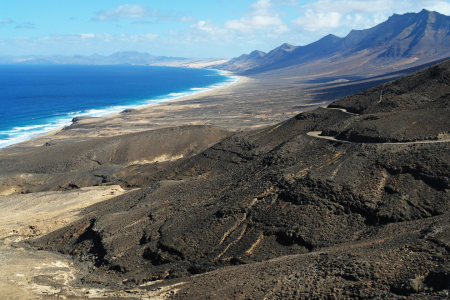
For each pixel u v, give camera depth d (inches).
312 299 595.2
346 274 627.8
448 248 607.8
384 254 659.4
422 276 561.9
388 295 546.0
